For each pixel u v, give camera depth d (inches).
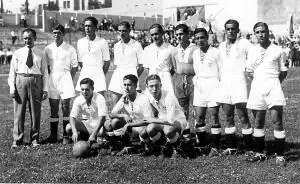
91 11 3341.5
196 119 329.7
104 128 323.9
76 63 366.3
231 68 301.1
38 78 340.5
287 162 286.7
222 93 303.9
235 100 298.4
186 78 342.3
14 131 347.3
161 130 305.6
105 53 369.4
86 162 287.0
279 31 1962.4
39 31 2146.9
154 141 306.8
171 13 2623.0
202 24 1950.1
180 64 343.0
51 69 360.8
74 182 251.0
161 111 311.1
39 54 341.4
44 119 486.0
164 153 310.3
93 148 315.0
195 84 325.1
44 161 297.0
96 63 363.6
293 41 1489.9
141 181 250.8
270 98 281.9
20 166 285.0
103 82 363.3
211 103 314.2
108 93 705.6
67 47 362.6
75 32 2103.8
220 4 2272.4
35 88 340.2
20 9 3014.3
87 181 252.2
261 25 281.9
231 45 304.2
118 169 273.4
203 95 320.2
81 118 335.0
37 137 350.9
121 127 316.2
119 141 319.9
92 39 365.7
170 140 300.5
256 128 298.5
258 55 286.0
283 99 280.1
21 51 339.0
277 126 287.9
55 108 366.0
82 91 322.0
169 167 277.6
